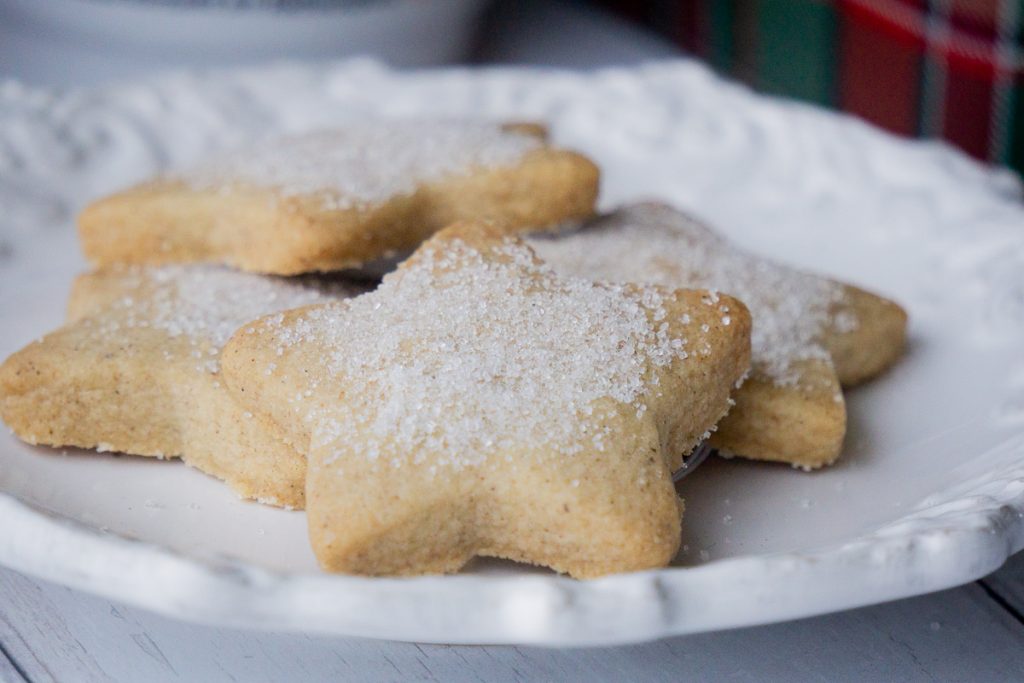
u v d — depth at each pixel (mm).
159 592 274
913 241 385
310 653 302
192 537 303
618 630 271
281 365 303
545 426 293
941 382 344
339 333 308
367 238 339
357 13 480
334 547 284
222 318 329
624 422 296
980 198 395
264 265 341
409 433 292
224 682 298
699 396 307
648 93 438
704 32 567
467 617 272
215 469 315
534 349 302
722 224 398
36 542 281
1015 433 324
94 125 408
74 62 492
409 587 272
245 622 273
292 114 428
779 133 423
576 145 425
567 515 287
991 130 506
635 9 598
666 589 273
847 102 541
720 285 340
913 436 330
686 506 311
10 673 300
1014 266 369
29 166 392
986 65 497
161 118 416
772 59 556
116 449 320
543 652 303
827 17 530
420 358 301
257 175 352
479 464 290
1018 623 312
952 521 285
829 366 329
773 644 306
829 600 276
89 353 318
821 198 402
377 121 385
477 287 312
